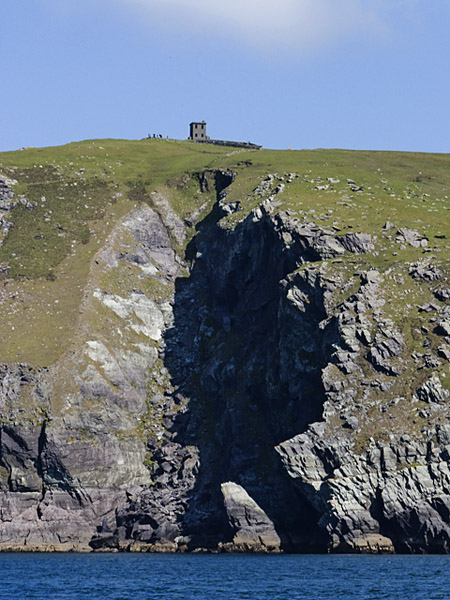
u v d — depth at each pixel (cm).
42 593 14162
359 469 19062
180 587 14575
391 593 13500
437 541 18425
